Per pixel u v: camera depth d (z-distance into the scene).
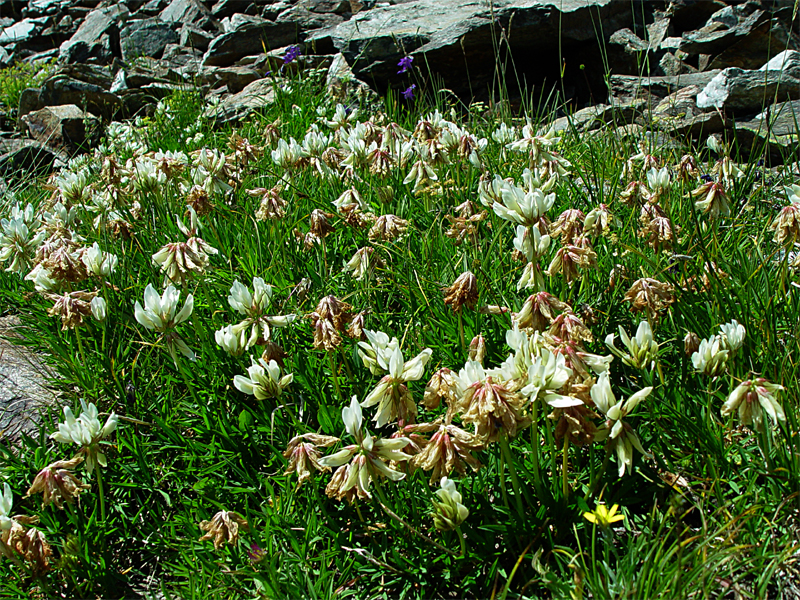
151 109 1.97
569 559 0.54
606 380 0.51
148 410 0.69
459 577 0.57
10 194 1.34
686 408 0.60
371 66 1.73
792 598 0.53
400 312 0.75
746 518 0.54
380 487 0.54
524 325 0.57
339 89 1.69
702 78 1.47
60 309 0.69
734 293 0.68
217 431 0.64
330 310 0.63
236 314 0.73
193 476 0.65
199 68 2.18
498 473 0.60
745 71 1.30
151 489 0.64
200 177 0.91
